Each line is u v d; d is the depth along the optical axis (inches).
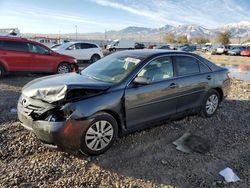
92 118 164.7
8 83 392.5
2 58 420.2
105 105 169.6
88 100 164.9
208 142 198.4
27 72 445.7
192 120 238.1
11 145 180.9
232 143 199.9
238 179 155.3
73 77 194.1
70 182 146.7
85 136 163.9
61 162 164.2
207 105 243.6
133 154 177.2
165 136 204.7
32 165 160.1
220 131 219.8
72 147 161.5
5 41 424.2
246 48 1995.6
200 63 237.5
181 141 196.4
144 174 156.6
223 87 253.0
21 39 438.6
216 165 168.9
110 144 177.2
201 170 162.9
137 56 204.5
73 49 757.3
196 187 147.3
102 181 148.9
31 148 178.4
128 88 182.5
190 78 222.5
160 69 205.0
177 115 218.1
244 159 177.8
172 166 165.6
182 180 152.9
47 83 179.5
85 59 781.3
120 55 215.6
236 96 344.2
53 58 468.8
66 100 161.0
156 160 171.5
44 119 161.9
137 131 205.2
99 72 200.1
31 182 145.0
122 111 180.2
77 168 159.2
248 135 215.0
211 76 240.8
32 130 167.3
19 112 179.3
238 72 877.2
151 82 195.9
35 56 448.1
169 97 206.2
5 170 153.9
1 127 208.8
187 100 221.9
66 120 157.2
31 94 172.4
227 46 2122.3
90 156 171.3
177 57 219.3
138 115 189.3
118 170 159.3
